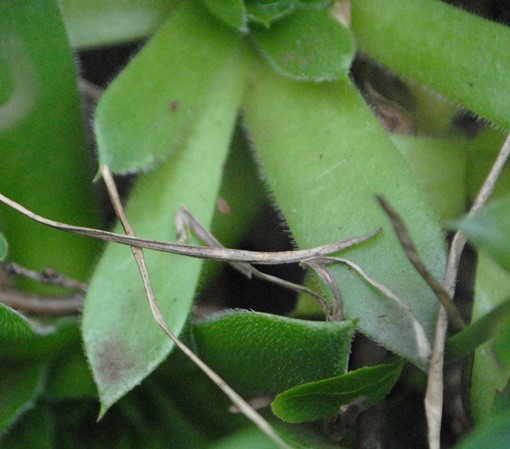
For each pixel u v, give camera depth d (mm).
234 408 152
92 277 151
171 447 154
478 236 130
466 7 177
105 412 150
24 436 154
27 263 160
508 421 131
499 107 158
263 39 160
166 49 158
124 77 155
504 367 151
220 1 158
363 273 151
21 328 149
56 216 160
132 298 151
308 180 157
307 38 159
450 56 160
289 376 151
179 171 157
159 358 147
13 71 157
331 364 149
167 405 155
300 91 160
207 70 159
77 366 155
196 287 152
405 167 156
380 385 151
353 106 159
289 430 149
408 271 152
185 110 156
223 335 149
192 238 155
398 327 150
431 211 154
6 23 156
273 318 145
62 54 158
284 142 159
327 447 149
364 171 156
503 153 156
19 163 158
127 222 153
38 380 153
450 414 160
